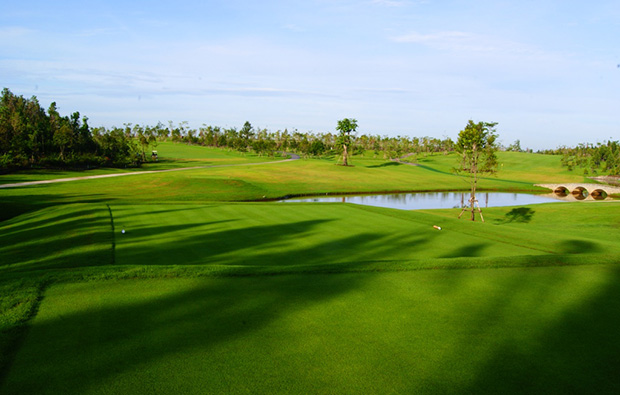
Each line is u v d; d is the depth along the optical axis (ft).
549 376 16.63
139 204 84.74
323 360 17.58
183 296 24.94
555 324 21.83
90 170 238.68
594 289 27.55
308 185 195.72
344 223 65.16
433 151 558.97
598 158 363.35
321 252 45.78
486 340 19.81
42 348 18.12
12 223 65.41
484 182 241.35
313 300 24.72
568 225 90.94
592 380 16.39
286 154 523.29
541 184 226.79
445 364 17.46
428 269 31.55
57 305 23.12
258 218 68.95
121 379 15.75
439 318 22.39
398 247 49.11
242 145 489.67
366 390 15.39
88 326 20.48
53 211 73.92
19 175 192.13
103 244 46.62
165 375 16.11
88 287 26.03
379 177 243.81
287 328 20.74
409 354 18.29
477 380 16.24
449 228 62.28
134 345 18.60
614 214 103.09
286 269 30.42
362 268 31.14
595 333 20.77
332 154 508.53
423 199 170.71
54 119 288.10
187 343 18.90
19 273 28.04
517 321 22.15
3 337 18.92
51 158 237.86
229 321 21.48
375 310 23.36
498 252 47.42
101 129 400.26
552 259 34.47
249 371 16.56
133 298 24.45
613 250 49.96
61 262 38.45
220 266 31.01
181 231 56.59
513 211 121.08
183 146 555.69
